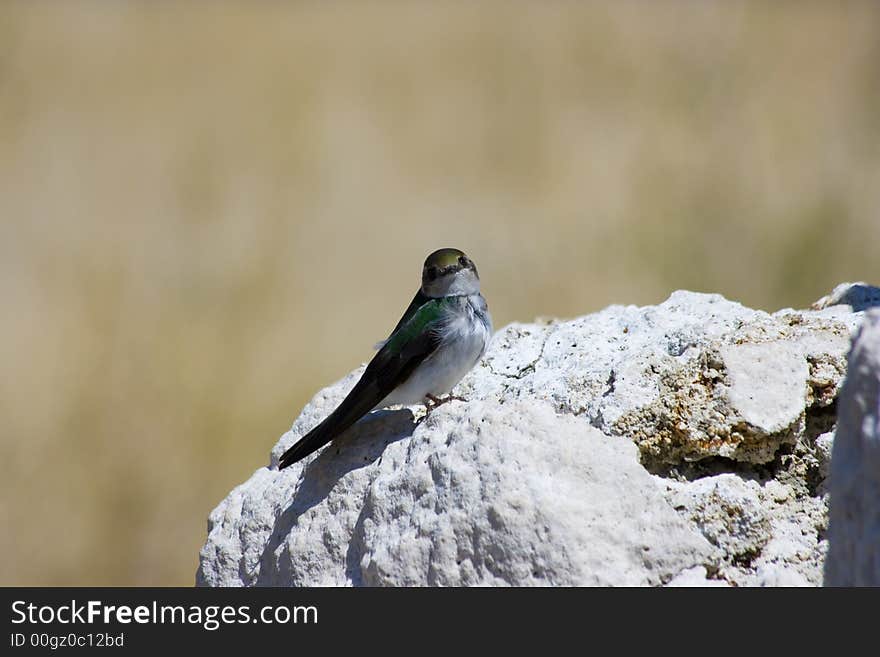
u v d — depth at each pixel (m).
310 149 25.45
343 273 20.98
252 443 15.55
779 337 6.24
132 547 14.16
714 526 5.52
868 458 4.22
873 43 23.69
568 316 18.45
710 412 5.92
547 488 5.36
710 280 16.12
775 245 16.16
